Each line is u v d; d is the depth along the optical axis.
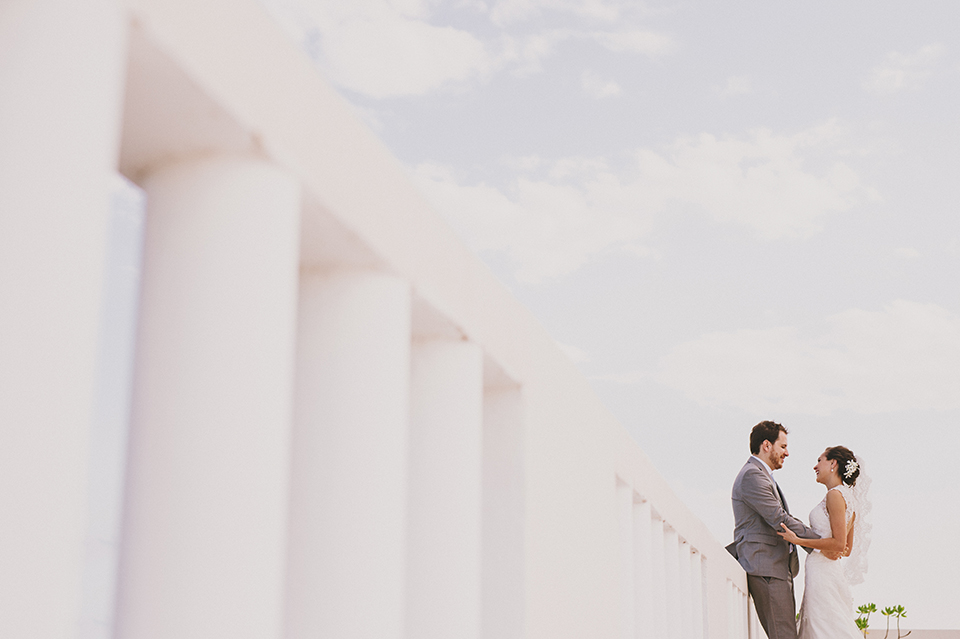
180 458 1.18
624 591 4.21
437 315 2.06
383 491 1.65
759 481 6.32
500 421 2.67
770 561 6.32
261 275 1.27
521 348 2.69
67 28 0.95
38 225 0.91
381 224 1.69
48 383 0.89
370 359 1.70
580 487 3.34
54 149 0.92
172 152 1.28
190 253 1.25
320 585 1.58
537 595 2.66
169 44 1.07
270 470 1.23
